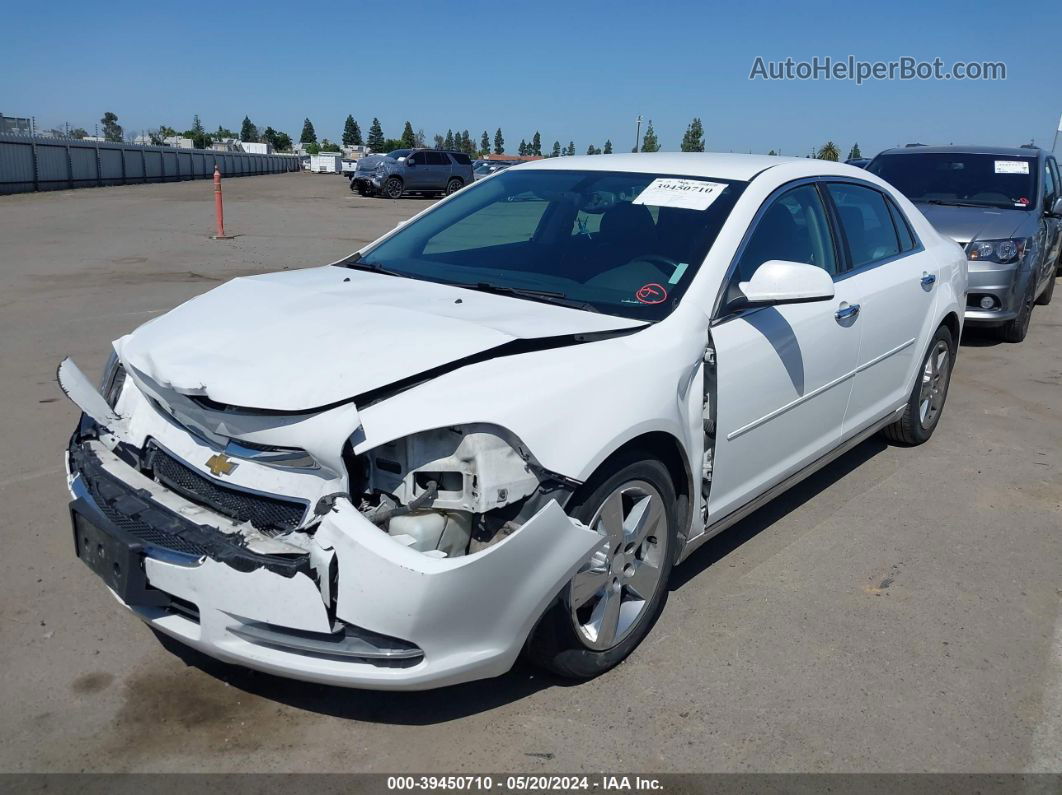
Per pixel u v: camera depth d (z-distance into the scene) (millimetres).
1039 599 3826
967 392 6973
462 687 3092
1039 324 9797
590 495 2869
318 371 2699
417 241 4180
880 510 4703
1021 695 3148
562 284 3555
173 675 3121
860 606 3719
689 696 3078
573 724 2916
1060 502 4871
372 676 2529
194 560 2592
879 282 4586
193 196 29562
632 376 2984
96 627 3396
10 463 4926
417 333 2893
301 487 2641
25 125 41312
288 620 2490
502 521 2695
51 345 7504
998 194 8875
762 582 3896
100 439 3273
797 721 2967
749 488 3768
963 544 4332
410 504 2586
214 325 3111
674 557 3393
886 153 9828
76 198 27031
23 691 3008
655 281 3463
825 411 4219
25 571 3785
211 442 2844
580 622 3080
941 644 3455
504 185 4410
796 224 4066
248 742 2797
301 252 14055
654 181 4016
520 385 2723
